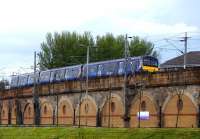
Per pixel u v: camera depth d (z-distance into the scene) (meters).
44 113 100.38
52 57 129.00
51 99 98.00
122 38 128.38
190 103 66.25
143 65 79.06
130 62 81.12
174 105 69.00
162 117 70.81
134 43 124.00
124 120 76.62
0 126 93.62
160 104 71.31
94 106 84.94
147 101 73.88
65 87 93.69
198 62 103.50
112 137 60.88
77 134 65.81
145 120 73.88
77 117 89.50
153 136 56.44
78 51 128.12
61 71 99.56
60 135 67.88
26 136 73.50
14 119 112.50
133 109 76.50
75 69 95.25
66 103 93.31
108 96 81.69
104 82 83.00
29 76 109.94
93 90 85.50
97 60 126.50
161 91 71.31
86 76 91.06
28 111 106.56
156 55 123.94
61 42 128.88
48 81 102.75
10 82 121.25
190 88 66.31
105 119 82.12
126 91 77.44
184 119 67.12
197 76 65.25
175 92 68.75
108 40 127.25
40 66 129.38
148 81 74.00
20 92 110.50
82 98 88.38
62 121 94.06
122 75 80.06
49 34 130.38
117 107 79.44
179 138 53.78
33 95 103.56
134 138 57.88
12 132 78.25
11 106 114.38
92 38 130.50
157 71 72.50
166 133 55.97
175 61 107.19
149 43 127.88
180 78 68.12
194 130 54.69
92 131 64.94
